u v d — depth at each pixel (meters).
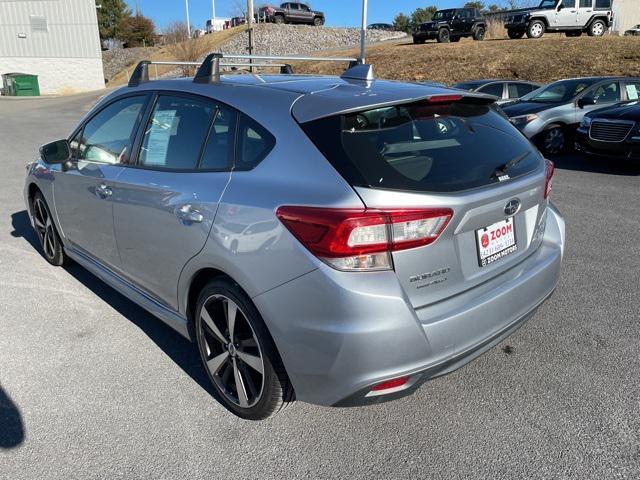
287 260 2.23
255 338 2.48
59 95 38.16
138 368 3.23
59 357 3.34
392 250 2.13
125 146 3.43
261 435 2.64
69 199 4.01
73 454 2.52
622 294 4.18
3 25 38.16
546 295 2.90
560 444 2.54
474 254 2.46
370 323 2.11
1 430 2.68
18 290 4.34
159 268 3.05
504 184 2.49
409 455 2.49
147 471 2.41
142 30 73.69
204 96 2.94
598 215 6.43
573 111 10.58
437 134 2.53
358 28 48.31
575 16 25.36
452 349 2.30
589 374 3.11
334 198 2.14
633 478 2.33
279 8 44.91
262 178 2.44
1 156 11.34
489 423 2.70
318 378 2.27
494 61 21.89
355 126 2.34
